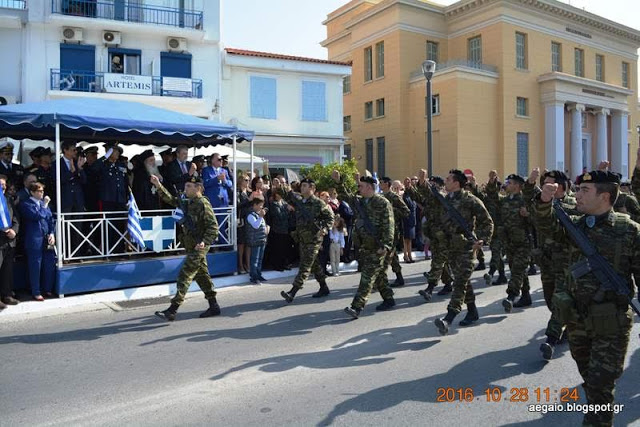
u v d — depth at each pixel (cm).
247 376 493
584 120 3516
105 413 414
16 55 1903
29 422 399
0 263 753
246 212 1002
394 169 3141
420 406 420
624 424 388
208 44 2159
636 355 536
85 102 960
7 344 605
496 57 3009
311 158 2412
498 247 944
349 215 1173
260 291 906
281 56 2288
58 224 822
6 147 901
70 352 573
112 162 949
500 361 527
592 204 342
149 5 2092
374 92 3284
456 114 2859
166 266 923
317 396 443
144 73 2077
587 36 3497
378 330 646
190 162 1066
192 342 605
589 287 339
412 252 1372
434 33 3200
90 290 843
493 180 986
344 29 3541
